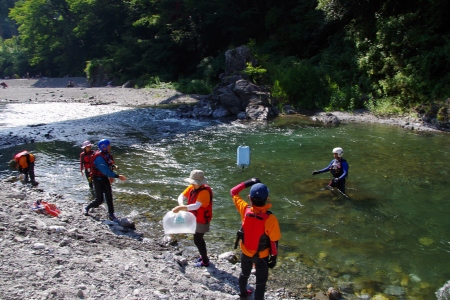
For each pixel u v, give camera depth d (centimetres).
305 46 2991
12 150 1295
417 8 2178
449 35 1942
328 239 658
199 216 504
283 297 482
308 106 2170
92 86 4269
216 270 530
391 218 747
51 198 802
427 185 938
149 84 3547
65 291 369
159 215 755
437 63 1877
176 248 614
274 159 1189
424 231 691
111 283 409
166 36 3894
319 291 500
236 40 3588
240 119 1944
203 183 493
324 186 930
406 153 1252
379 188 919
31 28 5375
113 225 680
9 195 755
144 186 931
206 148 1331
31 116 2002
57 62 5762
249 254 411
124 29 4769
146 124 1814
